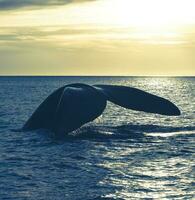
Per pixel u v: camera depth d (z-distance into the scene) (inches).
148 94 2081.7
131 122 2591.0
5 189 1080.8
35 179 1179.3
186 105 4259.4
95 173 1250.0
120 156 1492.4
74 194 1039.0
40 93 6939.0
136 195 1032.8
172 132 2031.3
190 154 1530.5
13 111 3383.4
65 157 1481.3
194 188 1087.0
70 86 2081.7
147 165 1354.6
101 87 2100.1
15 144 1734.7
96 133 1942.7
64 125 1792.6
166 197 1015.6
